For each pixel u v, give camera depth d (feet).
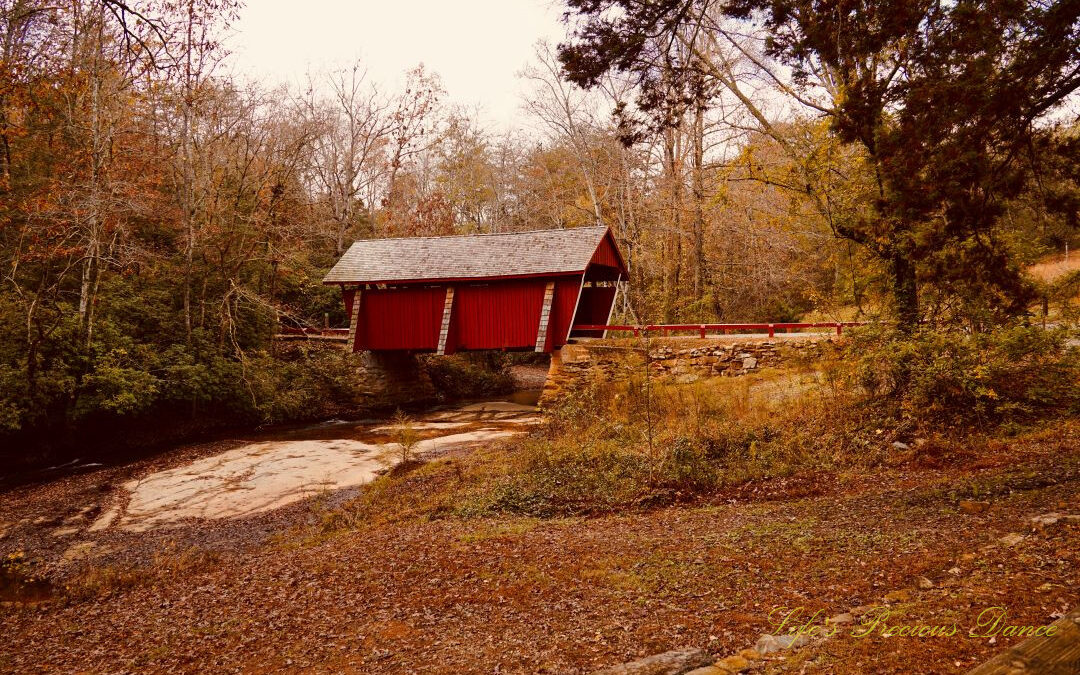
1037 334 32.53
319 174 126.41
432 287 78.84
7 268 58.54
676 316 86.48
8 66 45.55
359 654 17.19
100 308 62.75
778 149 59.31
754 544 22.08
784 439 36.76
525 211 135.54
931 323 36.60
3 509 42.11
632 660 14.05
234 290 71.77
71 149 60.18
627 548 24.06
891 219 31.55
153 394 60.95
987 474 25.85
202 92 66.23
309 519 37.70
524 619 18.26
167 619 22.49
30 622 24.44
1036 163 23.45
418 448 56.24
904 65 28.50
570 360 70.85
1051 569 13.94
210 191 75.05
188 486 46.37
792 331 70.38
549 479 36.27
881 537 20.16
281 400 73.31
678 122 32.58
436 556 25.63
